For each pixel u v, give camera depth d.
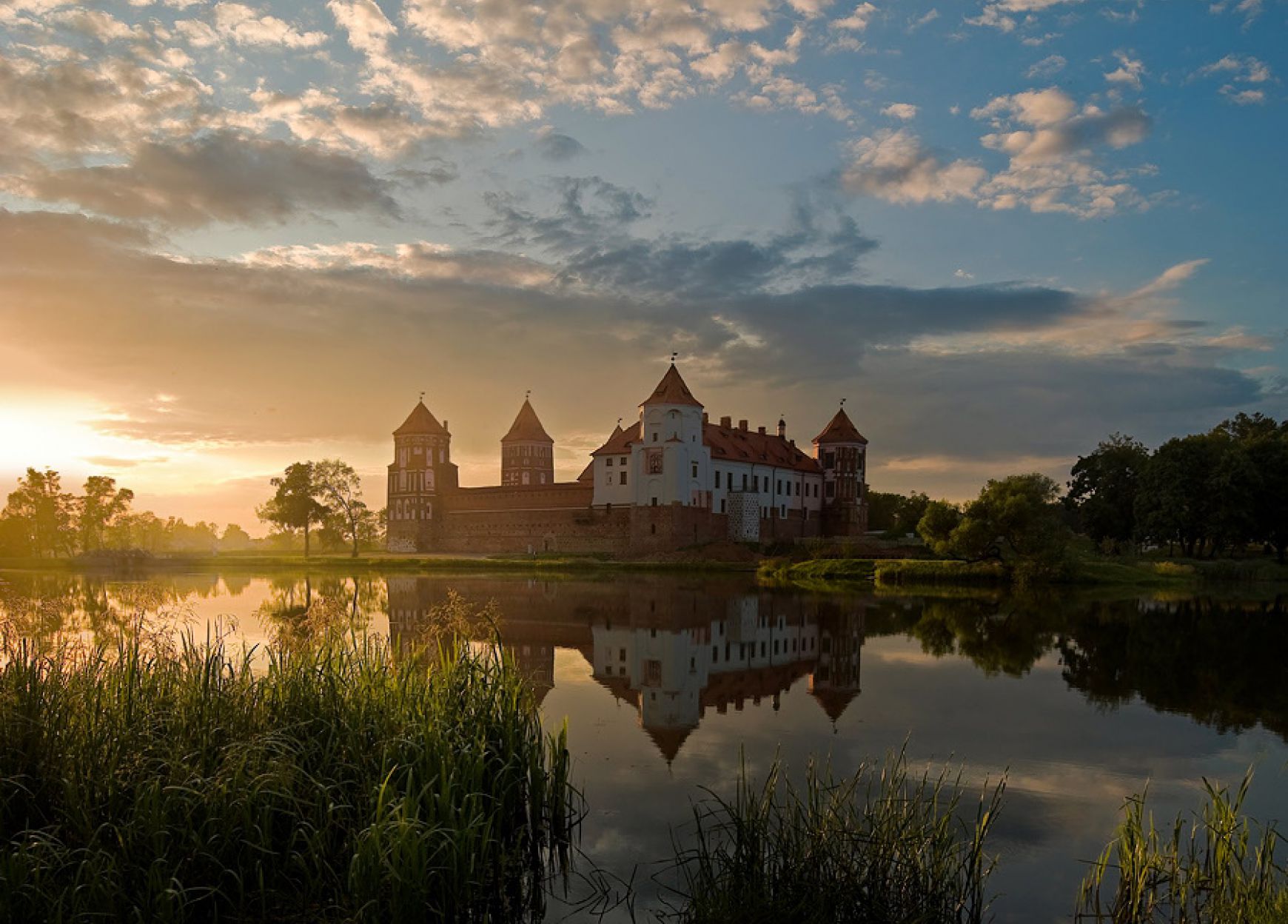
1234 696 22.52
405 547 119.19
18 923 8.57
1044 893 10.61
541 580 66.12
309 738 11.75
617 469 98.62
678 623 37.59
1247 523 77.62
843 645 31.11
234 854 10.00
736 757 16.05
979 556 63.22
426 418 121.81
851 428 117.69
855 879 9.56
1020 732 18.30
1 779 9.98
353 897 9.36
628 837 12.21
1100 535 102.75
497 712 13.38
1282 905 9.13
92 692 12.06
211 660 13.23
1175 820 13.17
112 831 9.91
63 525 126.50
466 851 9.99
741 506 99.06
